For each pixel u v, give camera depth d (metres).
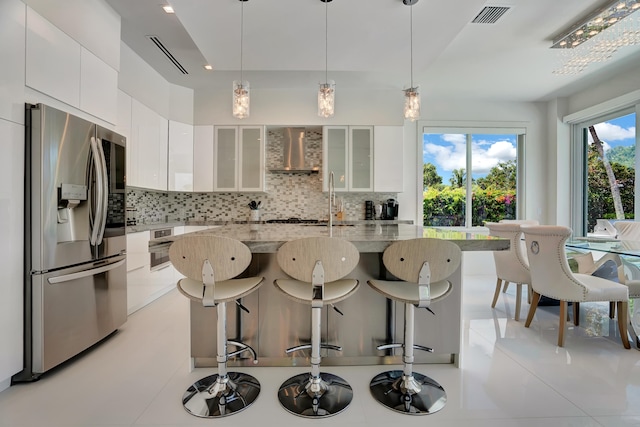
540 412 1.63
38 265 1.89
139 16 2.78
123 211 2.65
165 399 1.74
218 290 1.71
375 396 1.76
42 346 1.90
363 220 4.90
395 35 2.52
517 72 4.04
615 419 1.57
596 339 2.54
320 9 2.18
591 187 4.74
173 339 2.52
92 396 1.76
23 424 1.53
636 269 2.61
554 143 5.04
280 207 4.94
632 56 3.59
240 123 4.58
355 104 4.64
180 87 4.41
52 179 1.95
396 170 4.65
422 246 1.57
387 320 2.12
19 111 1.83
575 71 3.64
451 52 3.49
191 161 4.53
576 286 2.35
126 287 2.70
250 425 1.54
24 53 1.85
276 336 2.10
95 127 2.28
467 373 2.02
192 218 4.91
